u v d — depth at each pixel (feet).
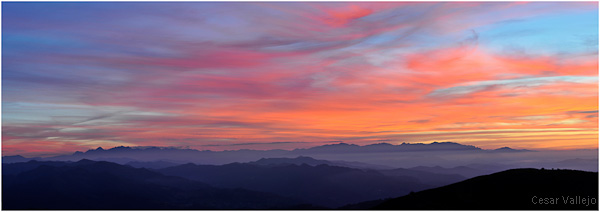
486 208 358.23
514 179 407.03
